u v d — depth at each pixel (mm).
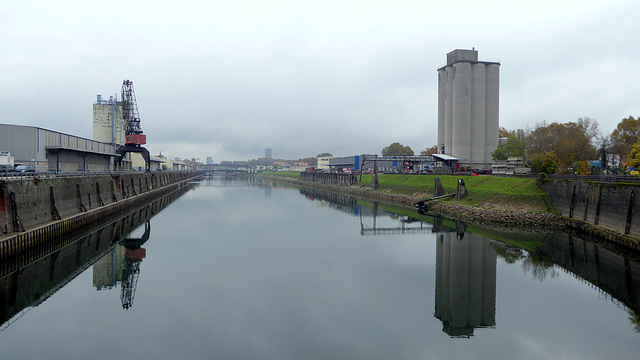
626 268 33375
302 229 56969
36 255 37219
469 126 111625
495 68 113125
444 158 96188
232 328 23328
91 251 41719
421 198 80500
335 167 188625
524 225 53031
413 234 51188
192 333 22625
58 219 43750
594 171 74562
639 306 26391
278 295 28875
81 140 76938
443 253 40594
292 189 156000
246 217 70062
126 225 59562
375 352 20625
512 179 65000
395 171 129500
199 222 63781
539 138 91250
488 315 25094
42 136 60938
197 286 30734
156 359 19781
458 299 27797
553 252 39688
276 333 22781
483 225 55562
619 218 40031
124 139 121875
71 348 20812
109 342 21469
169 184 149375
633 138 79312
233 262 37844
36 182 40000
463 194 69000
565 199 51469
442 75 123938
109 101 118438
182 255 40594
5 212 34062
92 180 58562
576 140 82938
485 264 36125
